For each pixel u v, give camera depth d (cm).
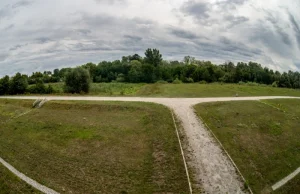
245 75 10588
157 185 2131
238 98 5116
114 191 2048
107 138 2973
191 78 10019
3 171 2350
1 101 5028
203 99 4675
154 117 3450
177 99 4575
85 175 2259
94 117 3656
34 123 3553
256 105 4597
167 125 3212
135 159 2516
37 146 2861
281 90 7875
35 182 2166
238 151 2778
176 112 3672
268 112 4309
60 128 3319
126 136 3009
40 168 2391
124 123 3375
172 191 2062
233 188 2150
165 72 10950
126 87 8588
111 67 12212
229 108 4169
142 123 3338
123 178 2219
